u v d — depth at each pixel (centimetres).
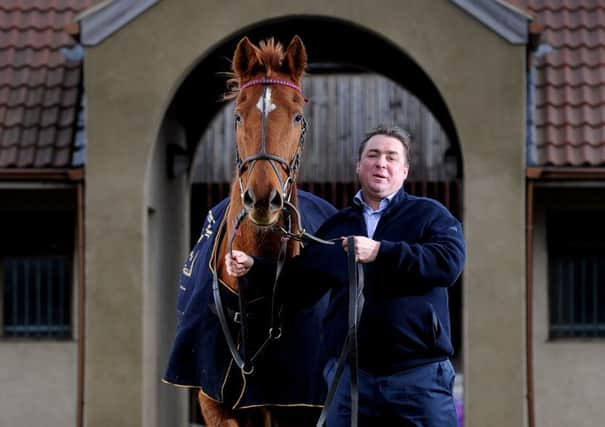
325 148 2484
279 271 734
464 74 1427
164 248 1636
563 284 1598
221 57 1612
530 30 1412
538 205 1588
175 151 1664
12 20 1641
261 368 770
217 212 873
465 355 1415
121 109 1444
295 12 1427
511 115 1423
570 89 1525
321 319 793
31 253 1584
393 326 713
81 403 1441
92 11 1434
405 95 2492
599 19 1622
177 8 1444
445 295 732
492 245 1420
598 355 1586
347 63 1750
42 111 1508
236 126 739
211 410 790
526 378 1431
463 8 1423
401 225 728
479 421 1409
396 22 1430
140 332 1427
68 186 1459
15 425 1580
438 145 2453
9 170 1434
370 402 718
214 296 773
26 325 1592
